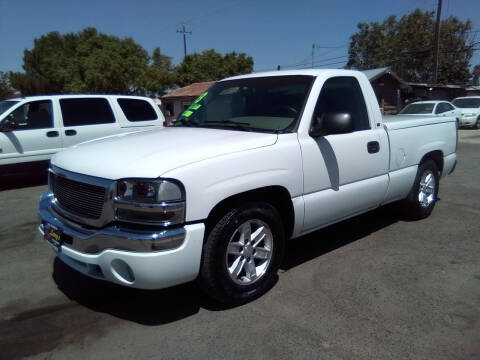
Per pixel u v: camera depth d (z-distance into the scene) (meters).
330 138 3.64
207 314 3.10
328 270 3.83
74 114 8.35
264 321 2.98
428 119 5.07
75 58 39.22
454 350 2.62
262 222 3.24
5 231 5.21
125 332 2.89
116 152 3.03
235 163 2.93
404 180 4.63
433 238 4.66
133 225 2.64
